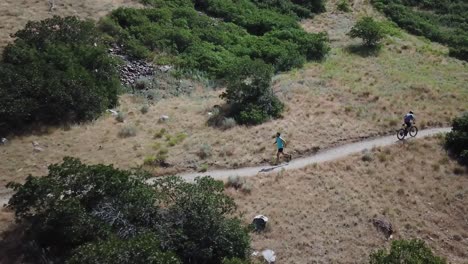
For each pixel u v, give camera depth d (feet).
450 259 70.64
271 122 99.71
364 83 120.98
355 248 69.21
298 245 68.54
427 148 92.68
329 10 182.19
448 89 119.55
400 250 57.06
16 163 82.28
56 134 92.68
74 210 60.54
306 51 140.46
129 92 113.70
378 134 97.45
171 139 92.89
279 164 86.53
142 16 137.90
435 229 75.00
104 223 61.26
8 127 91.81
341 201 77.20
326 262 66.49
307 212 74.43
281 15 165.17
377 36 148.36
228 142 92.12
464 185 83.61
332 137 94.68
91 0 143.13
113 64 114.62
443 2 198.49
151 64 123.65
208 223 63.77
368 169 85.05
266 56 135.33
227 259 58.08
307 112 103.24
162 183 68.18
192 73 124.36
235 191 77.82
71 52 110.42
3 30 120.67
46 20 117.50
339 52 145.18
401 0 196.95
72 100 97.30
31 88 95.66
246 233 65.57
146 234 57.88
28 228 65.51
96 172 65.82
